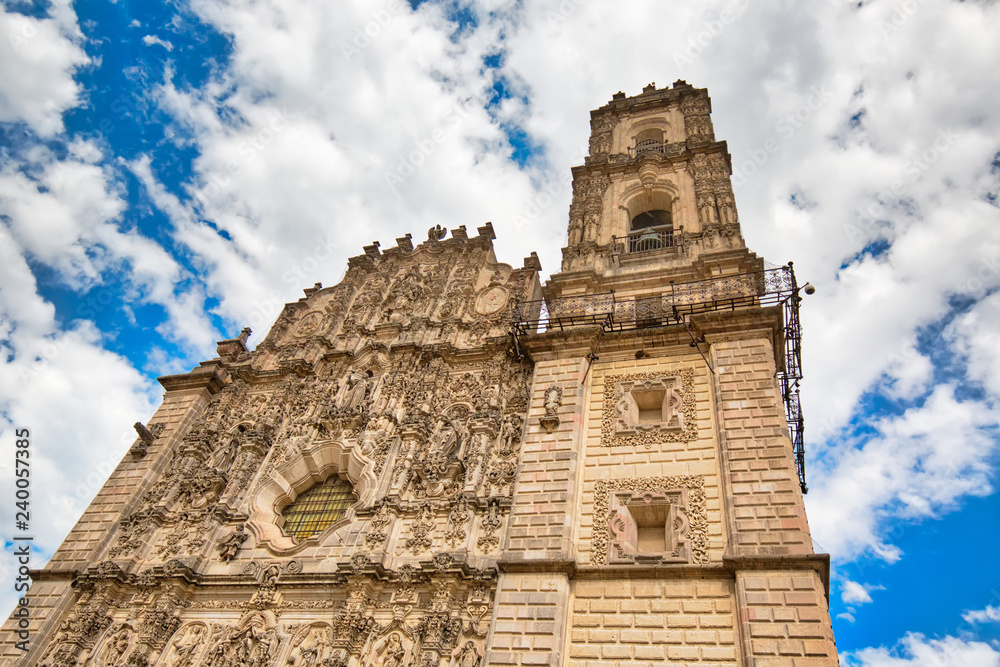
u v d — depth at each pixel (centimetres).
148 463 3366
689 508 2316
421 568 2452
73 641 2600
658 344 2888
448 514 2688
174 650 2555
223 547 2850
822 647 1819
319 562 2653
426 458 2903
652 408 2775
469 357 3428
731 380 2586
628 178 4162
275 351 3969
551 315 3209
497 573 2331
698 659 1945
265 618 2534
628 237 3753
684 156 4081
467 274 4016
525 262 3959
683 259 3356
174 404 3700
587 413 2762
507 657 2034
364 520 2755
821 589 1991
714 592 2067
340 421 3219
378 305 4066
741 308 2894
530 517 2405
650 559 2211
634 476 2475
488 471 2802
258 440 3250
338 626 2375
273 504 3059
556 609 2105
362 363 3625
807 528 2084
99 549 2998
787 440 2333
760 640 1877
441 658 2214
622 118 4834
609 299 3209
